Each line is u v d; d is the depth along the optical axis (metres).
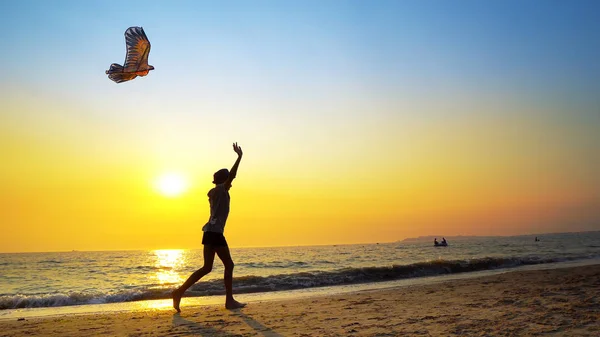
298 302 8.01
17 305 10.14
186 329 5.45
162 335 5.10
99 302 10.81
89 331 5.63
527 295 7.35
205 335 5.00
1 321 6.93
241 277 13.71
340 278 14.46
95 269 33.50
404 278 15.34
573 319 5.04
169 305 9.55
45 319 7.03
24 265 39.75
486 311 5.93
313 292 11.45
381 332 4.78
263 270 26.88
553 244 64.50
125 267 35.84
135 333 5.32
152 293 11.59
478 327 4.80
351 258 41.59
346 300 8.09
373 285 12.93
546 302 6.44
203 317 6.44
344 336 4.65
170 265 39.12
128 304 10.09
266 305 7.68
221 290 12.12
